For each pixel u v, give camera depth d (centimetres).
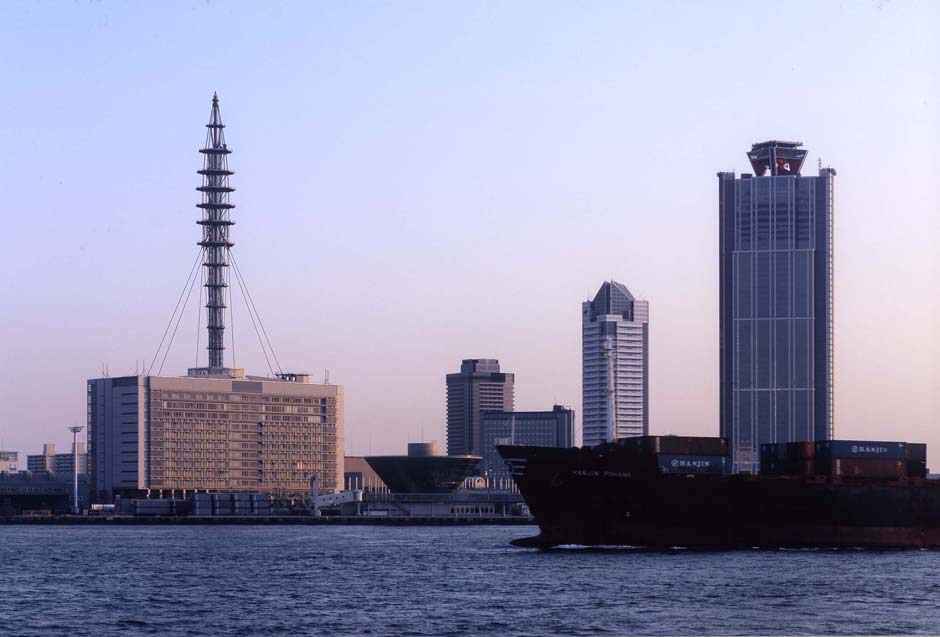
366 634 12406
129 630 12875
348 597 15400
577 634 12225
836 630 12275
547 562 18912
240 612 14112
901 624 12631
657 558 19288
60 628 13075
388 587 16488
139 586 17188
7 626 13238
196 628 12950
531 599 14712
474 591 15688
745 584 15800
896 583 15850
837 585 15650
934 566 17925
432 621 13188
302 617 13625
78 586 17275
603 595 14912
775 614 13312
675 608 13800
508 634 12288
